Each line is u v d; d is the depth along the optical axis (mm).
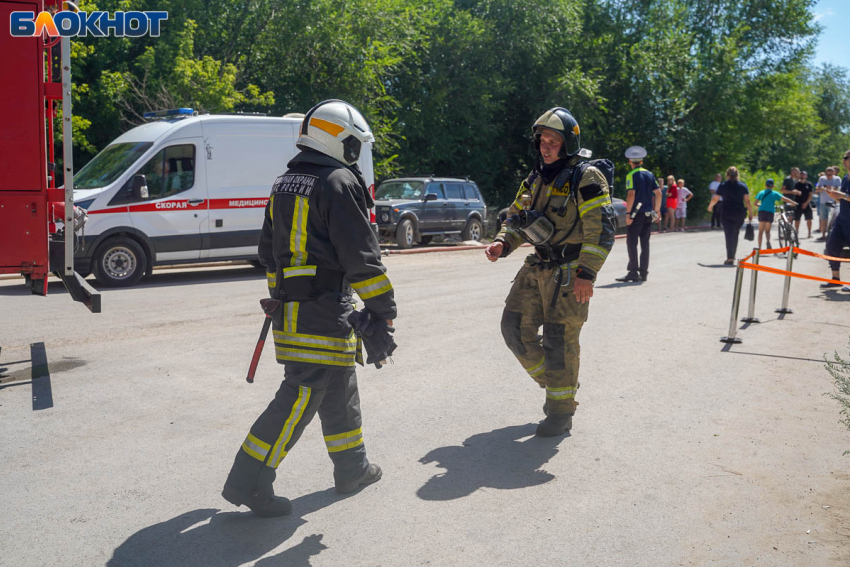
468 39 26156
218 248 12000
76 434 4582
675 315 8695
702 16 39062
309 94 21969
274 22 21156
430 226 18406
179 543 3225
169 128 11617
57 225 6172
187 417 4910
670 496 3744
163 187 11469
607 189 4379
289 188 3320
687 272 13008
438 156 26453
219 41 21016
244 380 5789
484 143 28875
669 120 34406
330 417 3600
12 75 5852
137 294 10180
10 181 5938
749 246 18953
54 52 6566
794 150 59969
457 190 19578
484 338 7363
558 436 4621
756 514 3543
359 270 3242
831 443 4500
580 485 3877
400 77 25828
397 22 23016
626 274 12711
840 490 3818
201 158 11781
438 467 4113
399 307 9109
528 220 4340
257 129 12328
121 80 17797
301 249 3295
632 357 6633
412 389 5613
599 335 7547
